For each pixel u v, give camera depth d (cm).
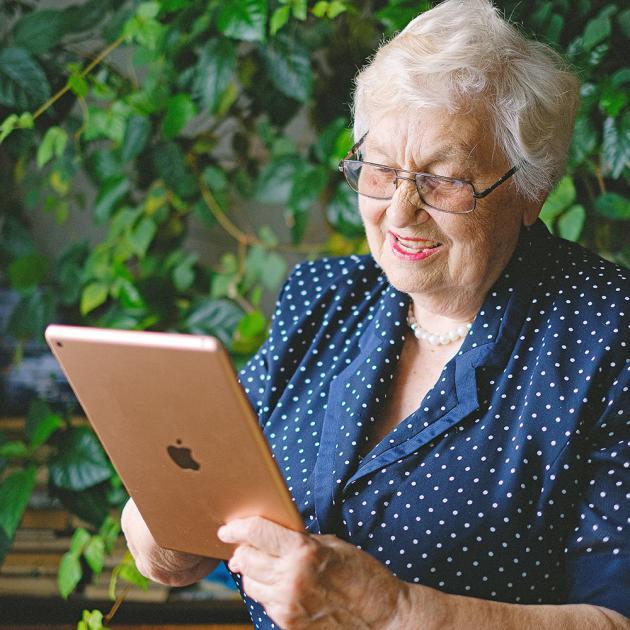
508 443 116
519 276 123
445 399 119
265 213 233
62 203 226
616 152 174
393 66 113
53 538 220
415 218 115
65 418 215
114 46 201
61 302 226
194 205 219
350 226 202
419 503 117
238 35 184
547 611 107
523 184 117
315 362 135
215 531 109
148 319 210
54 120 206
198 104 196
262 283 231
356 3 201
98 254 216
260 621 133
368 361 128
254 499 101
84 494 204
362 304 137
